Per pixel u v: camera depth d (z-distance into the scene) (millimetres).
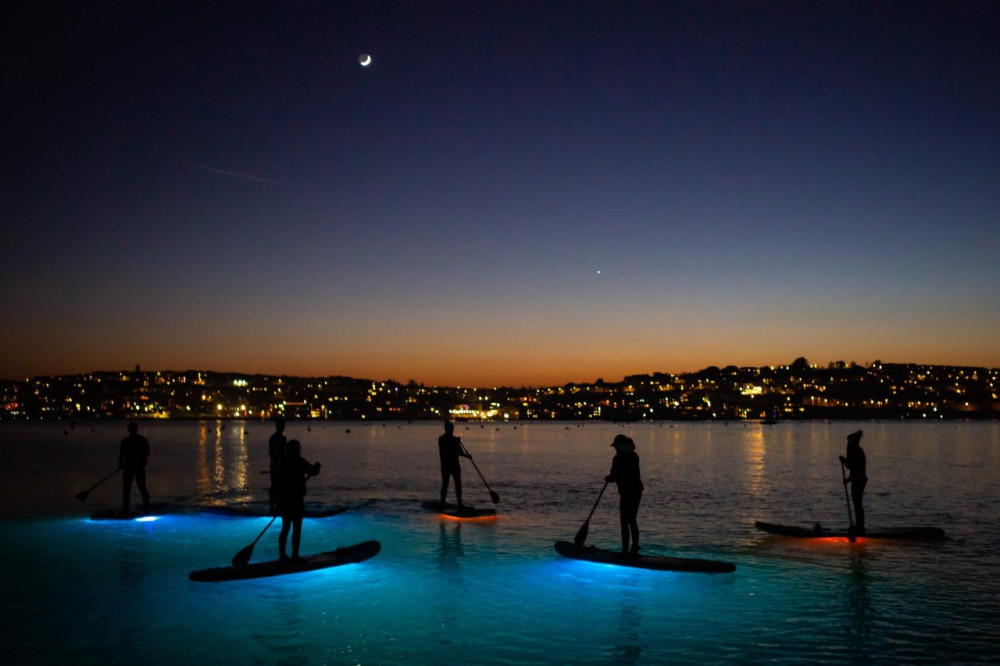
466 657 7484
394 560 12266
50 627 8445
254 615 8938
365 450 61375
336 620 8750
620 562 11547
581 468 38062
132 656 7488
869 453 54031
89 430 139500
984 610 9250
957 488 25781
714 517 17906
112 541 14016
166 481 28500
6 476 30359
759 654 7617
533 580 10805
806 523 16922
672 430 170250
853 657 7535
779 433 135750
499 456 52562
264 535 14766
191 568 11570
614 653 7629
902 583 10672
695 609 9266
